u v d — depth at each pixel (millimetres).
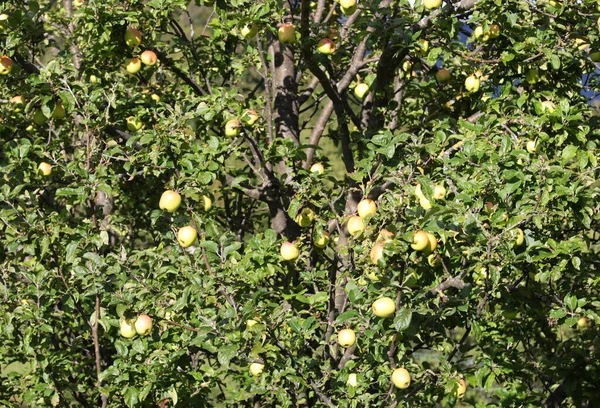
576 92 6309
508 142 5480
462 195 5293
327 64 6102
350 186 6184
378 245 5148
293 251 5633
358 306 5402
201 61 6812
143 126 6262
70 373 6066
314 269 5832
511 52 6086
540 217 5301
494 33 6070
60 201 6805
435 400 5906
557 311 5473
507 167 5492
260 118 6316
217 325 5305
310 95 6895
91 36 6141
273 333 5438
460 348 5523
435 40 6285
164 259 5492
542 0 6066
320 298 5559
